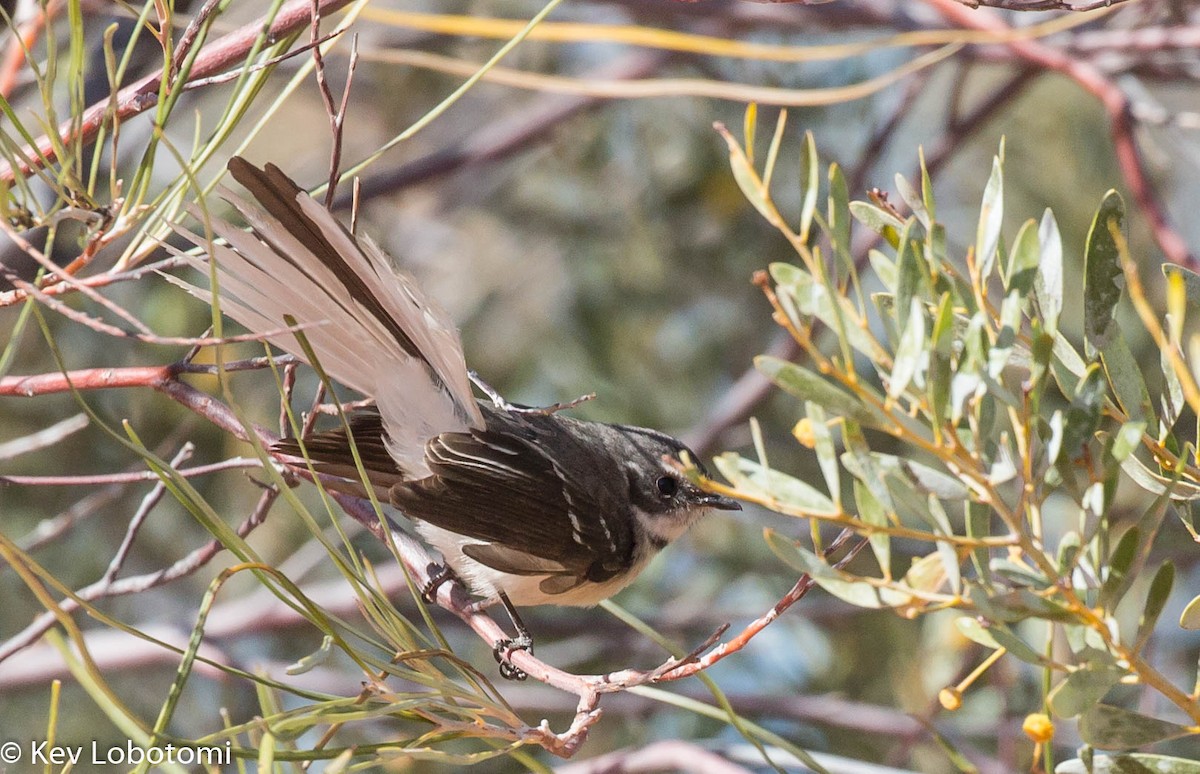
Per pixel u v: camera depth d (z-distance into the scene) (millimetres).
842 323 4309
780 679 14859
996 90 15031
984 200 4848
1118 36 14094
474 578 8375
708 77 15992
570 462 8945
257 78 5988
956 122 14805
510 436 8469
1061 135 15461
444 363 7520
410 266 16719
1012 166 15531
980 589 4496
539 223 16438
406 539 8344
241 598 14680
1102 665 4703
